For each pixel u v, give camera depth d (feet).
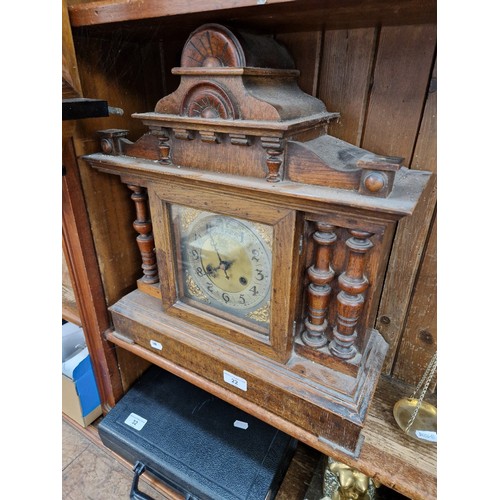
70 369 3.11
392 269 2.29
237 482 2.52
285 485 2.95
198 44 1.66
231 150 1.74
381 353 2.31
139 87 2.45
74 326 3.73
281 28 1.84
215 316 2.30
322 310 1.91
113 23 1.78
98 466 3.18
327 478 2.64
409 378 2.54
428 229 2.09
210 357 2.28
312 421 2.03
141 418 2.97
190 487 2.54
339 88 1.98
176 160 1.95
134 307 2.66
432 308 2.26
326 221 1.61
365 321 1.87
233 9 1.41
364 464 1.98
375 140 1.99
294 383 1.99
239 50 1.57
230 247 2.00
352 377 1.98
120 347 3.10
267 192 1.57
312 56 1.98
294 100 1.74
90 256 2.54
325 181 1.56
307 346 2.04
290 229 1.65
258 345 2.13
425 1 1.28
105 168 2.21
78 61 2.02
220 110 1.64
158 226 2.19
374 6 1.35
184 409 3.05
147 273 2.74
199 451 2.71
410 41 1.74
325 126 2.00
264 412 2.22
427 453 2.06
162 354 2.63
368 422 2.26
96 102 1.89
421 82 1.79
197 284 2.31
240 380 2.23
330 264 1.82
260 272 1.96
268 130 1.52
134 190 2.33
